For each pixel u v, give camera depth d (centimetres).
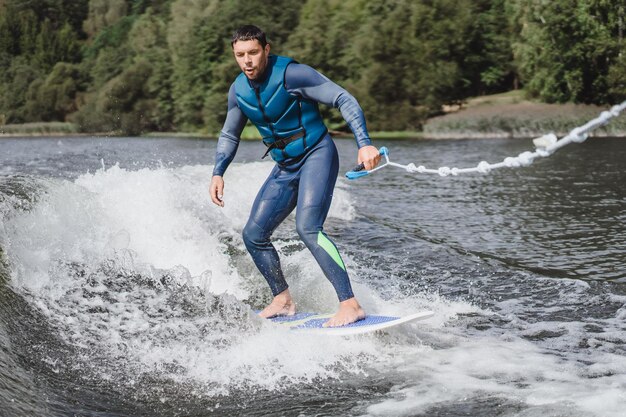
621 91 3147
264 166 857
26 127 4925
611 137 2331
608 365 369
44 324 385
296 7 4441
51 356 357
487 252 647
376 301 488
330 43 4000
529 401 323
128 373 354
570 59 3234
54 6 7475
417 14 3734
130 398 331
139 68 4806
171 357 372
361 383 351
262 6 4462
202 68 4509
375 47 3728
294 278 520
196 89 4528
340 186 1143
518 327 439
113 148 2261
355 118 401
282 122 421
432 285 537
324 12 4106
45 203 493
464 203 949
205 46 4509
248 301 498
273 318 438
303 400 331
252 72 411
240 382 351
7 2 7162
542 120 2903
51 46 6175
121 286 442
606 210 863
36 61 5994
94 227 510
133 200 590
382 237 689
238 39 408
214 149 2402
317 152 426
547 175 1261
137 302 425
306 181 420
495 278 554
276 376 359
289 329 412
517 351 394
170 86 4756
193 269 544
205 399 332
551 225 774
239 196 717
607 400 321
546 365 371
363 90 3719
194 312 419
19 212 465
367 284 537
